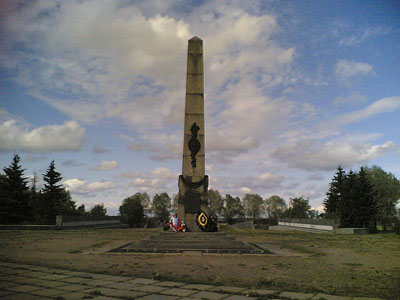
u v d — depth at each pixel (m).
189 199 23.84
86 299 8.16
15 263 13.62
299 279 10.83
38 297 8.29
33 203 58.78
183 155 24.64
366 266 13.64
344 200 47.09
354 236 32.34
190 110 25.30
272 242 25.30
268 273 11.91
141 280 10.52
